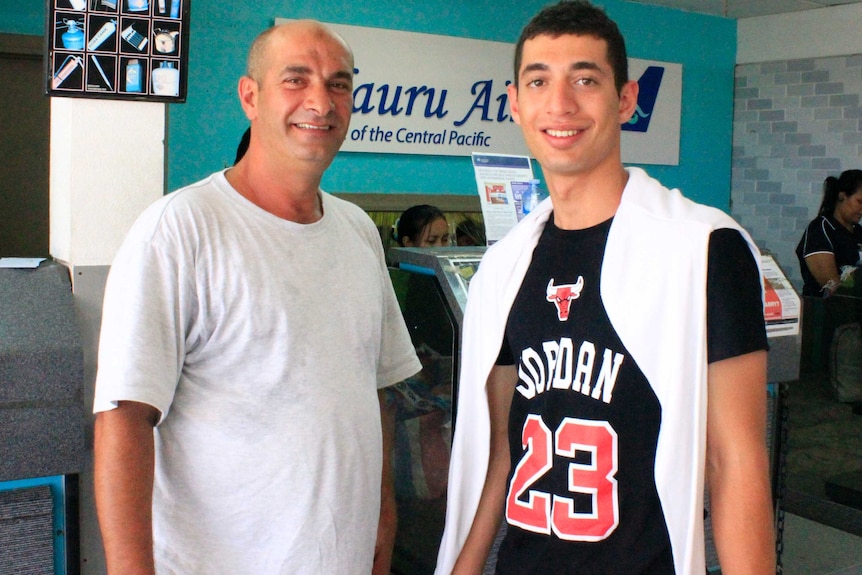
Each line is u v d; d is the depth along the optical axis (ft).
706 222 4.58
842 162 21.76
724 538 4.49
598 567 4.70
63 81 7.28
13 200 16.01
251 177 5.38
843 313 13.87
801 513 14.07
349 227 5.78
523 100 4.93
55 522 6.18
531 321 5.09
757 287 4.57
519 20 20.43
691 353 4.50
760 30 23.47
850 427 13.78
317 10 17.60
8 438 5.86
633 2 21.91
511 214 9.03
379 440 5.61
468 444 5.60
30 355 5.90
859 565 11.90
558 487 4.83
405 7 18.69
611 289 4.74
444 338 8.50
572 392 4.82
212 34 16.53
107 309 4.81
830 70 21.86
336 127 5.27
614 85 4.81
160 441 5.09
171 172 16.47
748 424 4.45
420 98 19.08
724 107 24.21
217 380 5.03
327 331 5.26
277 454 5.03
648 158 22.80
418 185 19.48
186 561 4.99
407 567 9.57
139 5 7.46
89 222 7.53
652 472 4.63
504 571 5.13
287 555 5.06
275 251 5.15
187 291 4.89
